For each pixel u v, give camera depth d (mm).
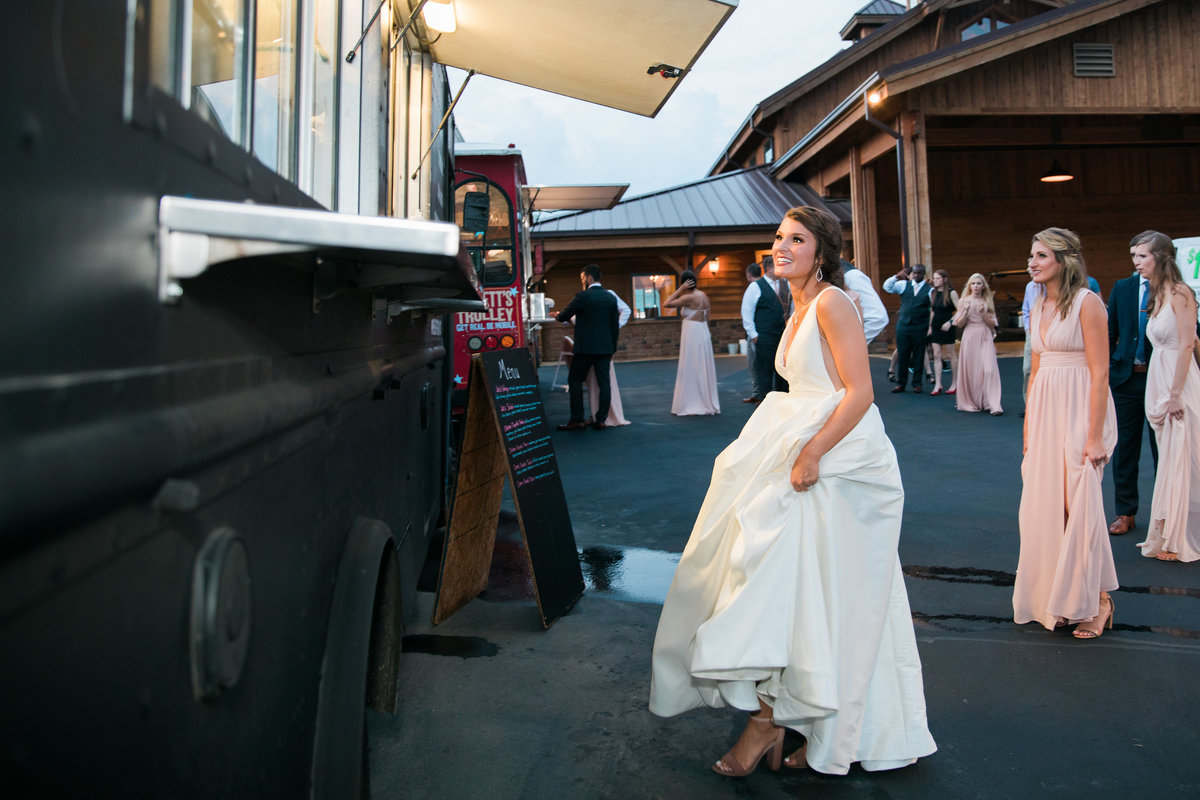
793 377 2346
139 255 877
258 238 953
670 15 3852
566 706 2828
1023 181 21391
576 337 9328
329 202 2221
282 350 1376
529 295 9203
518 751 2525
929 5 21031
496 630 3521
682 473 6867
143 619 885
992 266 21266
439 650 3301
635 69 4598
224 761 1105
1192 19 16203
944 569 4328
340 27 2260
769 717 2332
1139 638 3383
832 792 2303
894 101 15695
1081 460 3334
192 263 953
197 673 1016
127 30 866
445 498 5352
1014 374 13102
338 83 2227
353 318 2016
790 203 21141
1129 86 16172
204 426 964
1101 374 3275
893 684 2334
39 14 703
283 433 1354
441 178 5113
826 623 2184
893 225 20953
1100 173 21500
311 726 1544
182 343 979
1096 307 3285
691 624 2387
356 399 2051
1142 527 5020
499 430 3482
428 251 1029
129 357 846
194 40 1179
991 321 9492
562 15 3900
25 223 673
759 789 2316
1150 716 2730
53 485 659
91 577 778
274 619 1328
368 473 2227
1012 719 2727
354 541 1886
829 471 2191
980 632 3488
